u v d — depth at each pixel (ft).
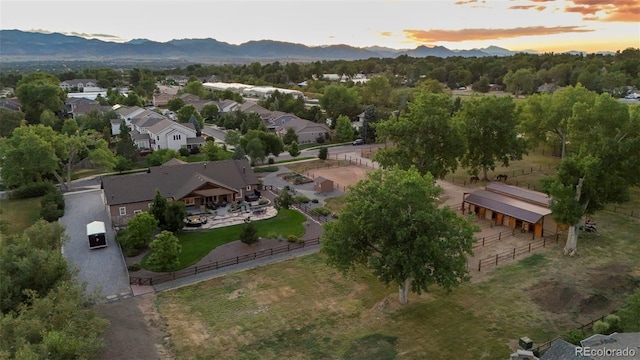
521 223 159.22
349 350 93.86
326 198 202.59
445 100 200.54
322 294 117.80
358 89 483.51
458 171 245.45
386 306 109.81
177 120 364.58
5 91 558.56
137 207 173.58
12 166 199.72
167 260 126.72
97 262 137.49
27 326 73.97
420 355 90.94
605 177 131.64
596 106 146.92
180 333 100.94
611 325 91.66
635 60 591.78
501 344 93.61
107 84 625.41
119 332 100.73
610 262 130.21
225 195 191.72
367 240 109.60
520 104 252.01
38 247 109.70
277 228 164.55
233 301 115.03
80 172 249.55
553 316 103.71
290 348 95.40
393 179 109.40
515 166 248.93
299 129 343.05
